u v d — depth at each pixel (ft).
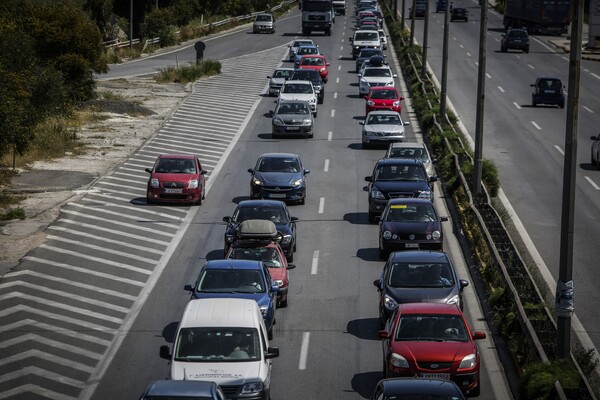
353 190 157.28
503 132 206.49
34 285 104.94
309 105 224.12
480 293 103.19
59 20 227.61
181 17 445.78
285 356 84.99
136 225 132.36
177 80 278.87
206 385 60.75
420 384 63.46
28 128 161.68
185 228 131.85
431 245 114.32
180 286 106.11
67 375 80.02
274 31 425.69
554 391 68.59
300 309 98.68
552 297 100.53
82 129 202.80
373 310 98.84
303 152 187.73
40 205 141.28
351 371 81.66
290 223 118.62
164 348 71.26
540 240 125.70
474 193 139.74
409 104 242.99
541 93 240.73
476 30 428.56
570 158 74.84
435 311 78.33
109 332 91.15
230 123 217.97
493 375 80.89
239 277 89.15
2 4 228.02
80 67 224.12
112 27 395.34
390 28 427.33
